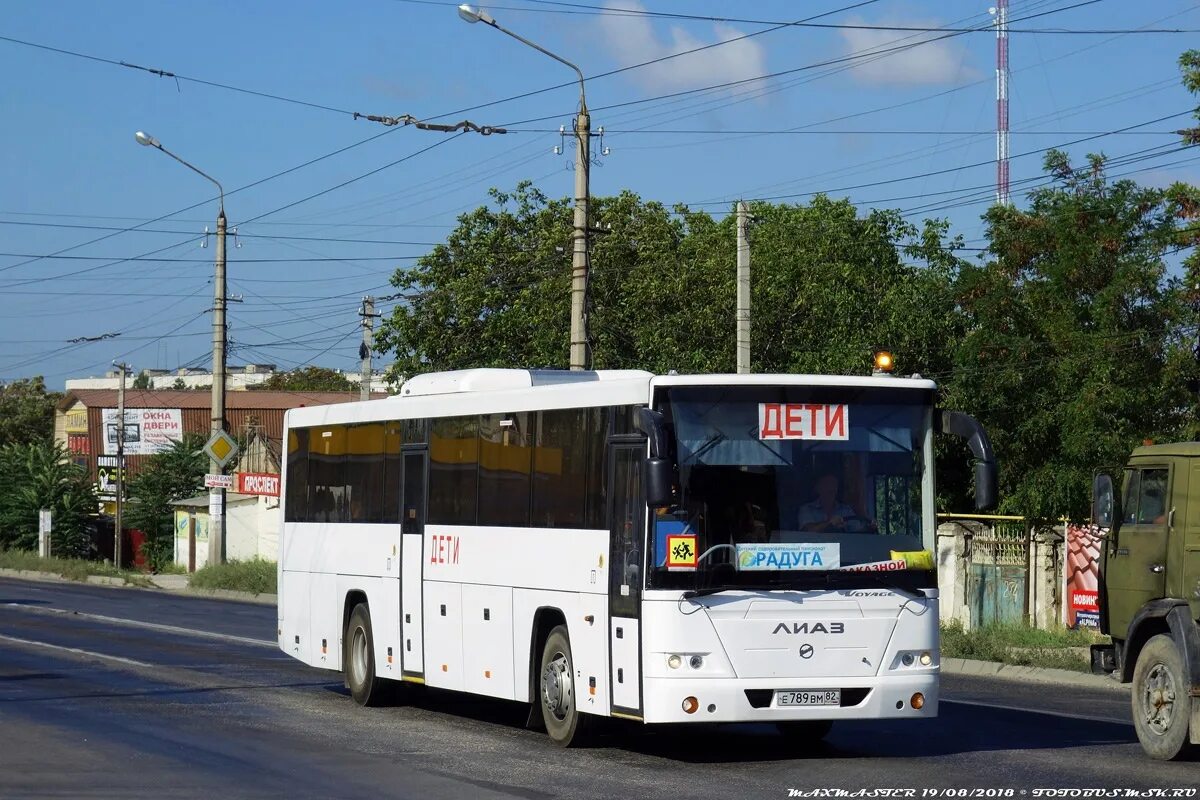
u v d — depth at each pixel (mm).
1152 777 12859
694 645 13539
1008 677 24672
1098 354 26250
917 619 14039
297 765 14156
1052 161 28312
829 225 44562
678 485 13727
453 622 17328
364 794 12523
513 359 55906
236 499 67875
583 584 14805
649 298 47500
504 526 16359
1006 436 28219
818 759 14344
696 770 13672
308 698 20281
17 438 118000
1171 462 14086
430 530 17938
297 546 21672
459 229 59219
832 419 14133
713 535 13711
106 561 74875
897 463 14219
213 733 16578
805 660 13727
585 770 13734
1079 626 28719
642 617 13711
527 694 15836
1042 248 28188
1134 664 14547
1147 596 14273
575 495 15062
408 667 18328
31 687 21453
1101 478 14727
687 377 13914
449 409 17688
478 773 13609
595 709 14547
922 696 13984
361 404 19984
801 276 42375
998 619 30109
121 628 33781
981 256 29422
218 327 47594
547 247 55219
